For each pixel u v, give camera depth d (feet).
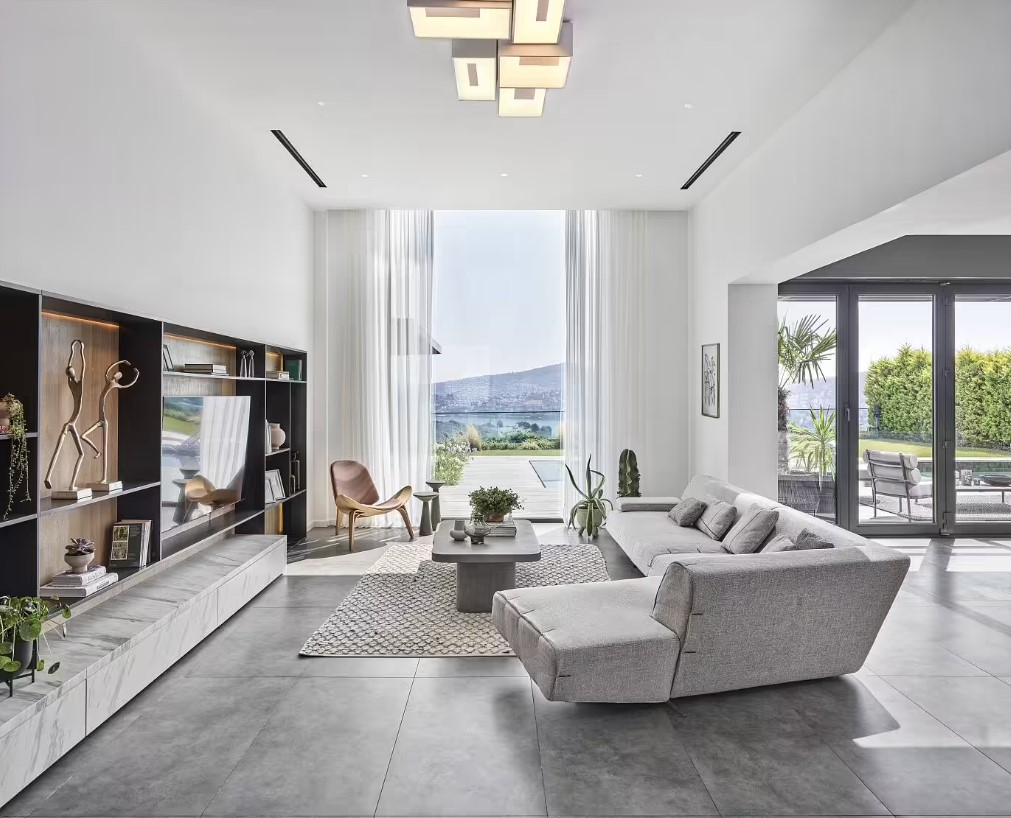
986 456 21.65
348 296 23.43
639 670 9.59
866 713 9.80
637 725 9.44
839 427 21.61
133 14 11.39
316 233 23.45
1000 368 21.56
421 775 8.16
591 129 16.26
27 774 7.66
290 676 11.04
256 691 10.48
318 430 23.49
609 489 23.65
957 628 13.33
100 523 11.91
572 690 9.36
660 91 14.19
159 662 10.76
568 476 23.68
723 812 7.45
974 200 11.18
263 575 15.67
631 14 11.32
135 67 12.11
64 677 8.50
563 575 17.16
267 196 18.83
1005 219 12.39
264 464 17.74
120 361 11.64
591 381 23.71
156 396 12.27
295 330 21.52
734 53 12.60
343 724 9.43
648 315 23.67
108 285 11.37
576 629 9.86
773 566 9.93
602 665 9.41
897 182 11.39
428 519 22.11
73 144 10.43
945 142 10.16
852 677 11.05
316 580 16.74
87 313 10.76
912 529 21.59
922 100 10.69
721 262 20.31
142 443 12.30
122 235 11.77
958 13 9.81
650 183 20.43
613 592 11.41
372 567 17.97
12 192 9.16
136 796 7.70
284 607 14.61
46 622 9.12
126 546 11.91
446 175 19.67
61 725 8.27
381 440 23.52
